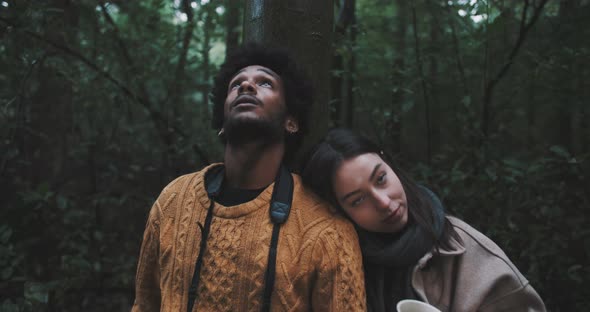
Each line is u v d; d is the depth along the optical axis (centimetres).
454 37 276
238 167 130
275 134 129
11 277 240
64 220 269
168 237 133
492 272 131
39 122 308
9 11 220
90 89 261
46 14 221
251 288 118
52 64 235
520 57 289
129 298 297
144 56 299
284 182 129
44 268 270
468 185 261
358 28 260
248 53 141
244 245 121
